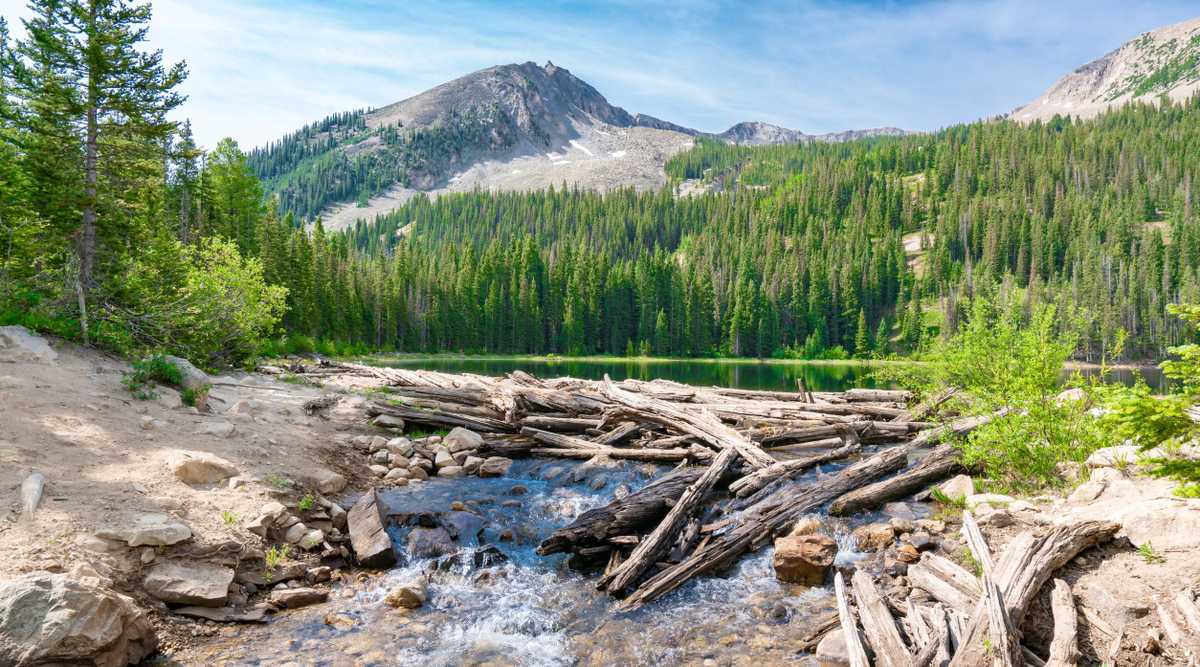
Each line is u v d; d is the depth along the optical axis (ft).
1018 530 27.20
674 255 535.60
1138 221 446.19
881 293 387.34
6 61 62.90
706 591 26.99
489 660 21.57
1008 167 541.34
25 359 40.14
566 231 636.07
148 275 66.49
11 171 63.72
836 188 569.23
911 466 40.42
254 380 64.90
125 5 66.85
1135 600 19.44
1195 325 19.30
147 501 26.63
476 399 64.54
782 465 41.70
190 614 22.82
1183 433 19.61
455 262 393.29
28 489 24.27
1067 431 34.30
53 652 17.47
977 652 17.52
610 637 23.27
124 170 69.56
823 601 25.50
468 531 33.78
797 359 333.62
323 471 37.19
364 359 196.13
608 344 341.62
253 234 178.60
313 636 22.85
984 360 37.76
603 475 44.91
